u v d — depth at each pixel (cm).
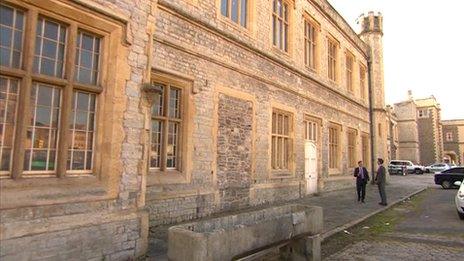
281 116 1323
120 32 588
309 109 1515
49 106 505
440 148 6200
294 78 1390
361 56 2355
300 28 1456
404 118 5581
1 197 431
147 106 625
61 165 503
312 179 1527
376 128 2466
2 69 448
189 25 877
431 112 5928
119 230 558
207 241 405
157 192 775
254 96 1123
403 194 1805
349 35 2053
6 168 457
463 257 662
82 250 507
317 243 611
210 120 933
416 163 5238
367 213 1134
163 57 805
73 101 532
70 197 497
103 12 555
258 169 1127
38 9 486
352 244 766
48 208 474
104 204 544
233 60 1030
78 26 534
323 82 1653
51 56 509
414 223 1029
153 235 705
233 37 1019
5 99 460
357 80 2219
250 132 1094
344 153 1920
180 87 857
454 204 1480
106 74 568
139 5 623
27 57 473
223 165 972
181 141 858
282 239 532
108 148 558
